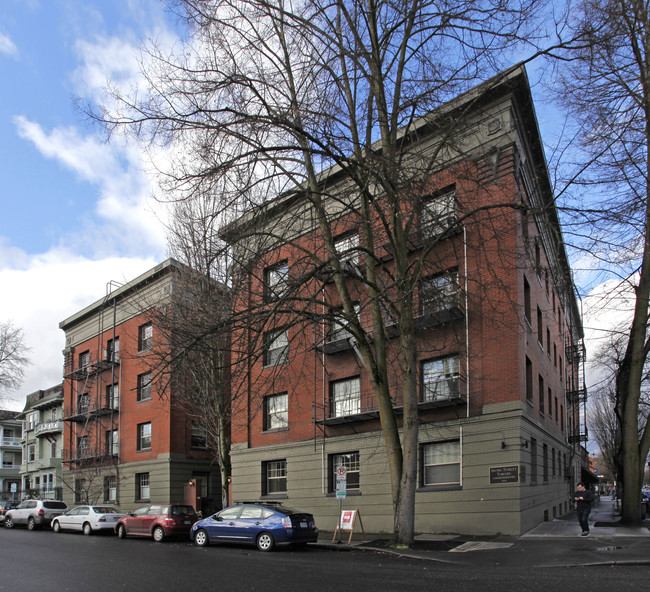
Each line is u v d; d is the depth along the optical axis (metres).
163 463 31.73
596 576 9.88
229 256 14.69
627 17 15.23
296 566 12.20
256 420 25.97
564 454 32.00
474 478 18.33
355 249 14.44
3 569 12.62
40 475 48.34
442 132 15.68
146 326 34.38
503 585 9.16
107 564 13.17
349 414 22.33
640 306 19.30
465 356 18.33
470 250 19.47
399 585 9.37
